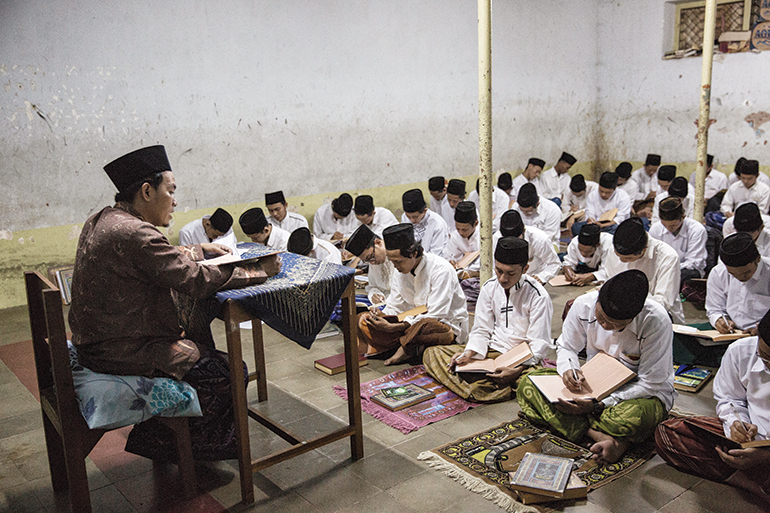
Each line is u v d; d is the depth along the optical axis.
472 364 3.97
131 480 3.09
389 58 8.93
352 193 8.88
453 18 9.56
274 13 7.74
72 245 6.75
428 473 3.07
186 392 2.75
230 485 3.04
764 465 2.73
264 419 3.35
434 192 8.41
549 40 10.94
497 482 2.93
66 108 6.50
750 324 4.18
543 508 2.72
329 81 8.38
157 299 2.72
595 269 6.05
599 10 11.59
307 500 2.87
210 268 2.66
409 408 3.79
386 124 9.06
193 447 3.06
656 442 3.06
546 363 4.37
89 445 2.63
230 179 7.70
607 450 3.04
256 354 3.95
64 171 6.59
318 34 8.17
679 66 10.68
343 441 3.43
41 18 6.23
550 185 10.40
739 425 2.75
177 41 7.07
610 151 11.98
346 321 3.06
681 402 3.74
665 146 11.13
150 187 2.72
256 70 7.71
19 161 6.33
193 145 7.35
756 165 8.06
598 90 11.93
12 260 6.45
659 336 3.21
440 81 9.58
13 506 2.90
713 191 9.30
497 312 4.07
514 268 3.77
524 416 3.60
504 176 9.14
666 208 5.55
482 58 4.05
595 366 3.38
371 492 2.92
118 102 6.79
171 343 2.80
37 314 2.91
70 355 2.81
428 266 4.45
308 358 4.77
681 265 5.80
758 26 9.64
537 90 10.95
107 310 2.63
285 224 7.45
